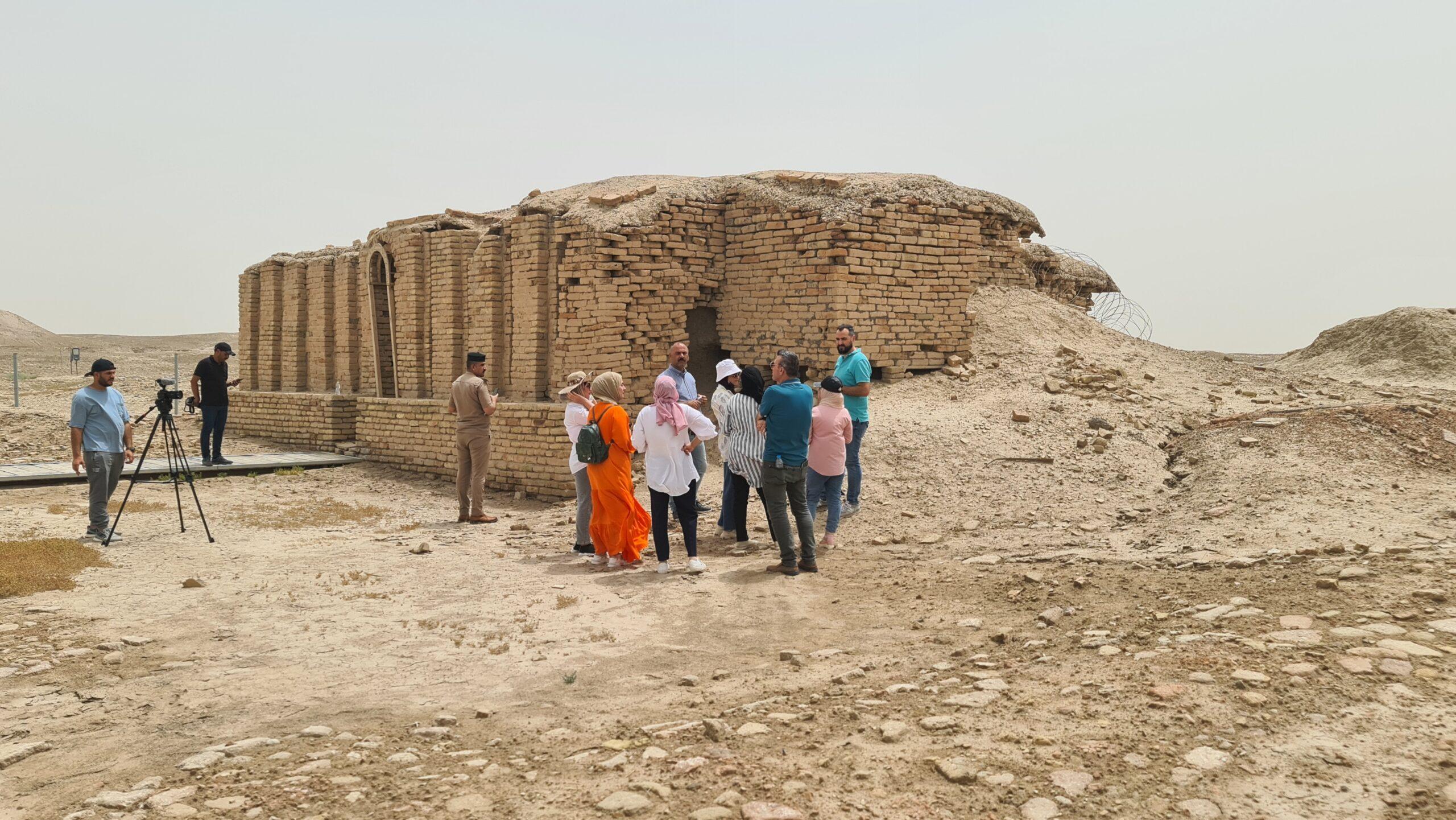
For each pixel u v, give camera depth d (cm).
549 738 427
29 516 1052
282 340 2058
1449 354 1766
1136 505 925
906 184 1357
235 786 375
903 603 661
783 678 504
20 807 366
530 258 1390
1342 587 553
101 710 474
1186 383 1441
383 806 355
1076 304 2178
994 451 1078
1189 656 461
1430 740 352
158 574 788
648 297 1322
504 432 1355
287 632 615
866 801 340
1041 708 417
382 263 1745
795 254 1309
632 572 784
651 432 778
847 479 1007
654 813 340
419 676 528
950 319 1370
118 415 932
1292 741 361
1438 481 869
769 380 1338
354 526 1072
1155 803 326
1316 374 1714
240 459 1623
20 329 9738
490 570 809
